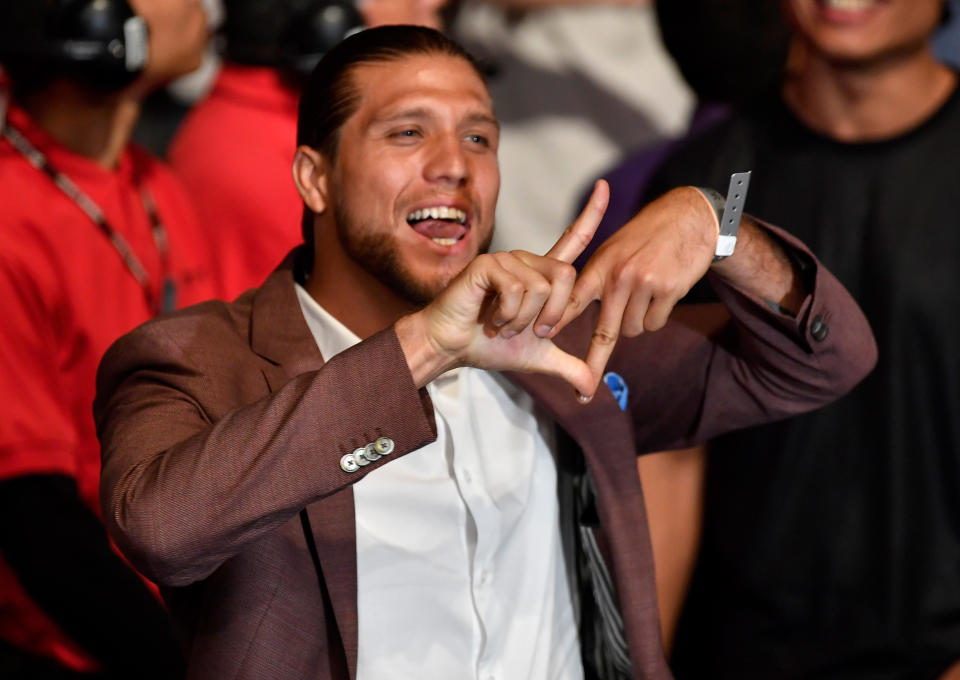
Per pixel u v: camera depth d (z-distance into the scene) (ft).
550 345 13.52
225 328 15.35
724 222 15.14
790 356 16.40
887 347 20.08
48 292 20.85
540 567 16.07
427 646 15.21
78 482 20.29
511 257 13.00
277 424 13.05
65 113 21.84
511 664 15.60
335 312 16.02
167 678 19.38
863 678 20.24
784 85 21.71
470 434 15.85
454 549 15.49
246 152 25.22
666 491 20.74
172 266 23.48
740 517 20.51
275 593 14.38
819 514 20.18
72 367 21.24
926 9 20.15
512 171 34.65
